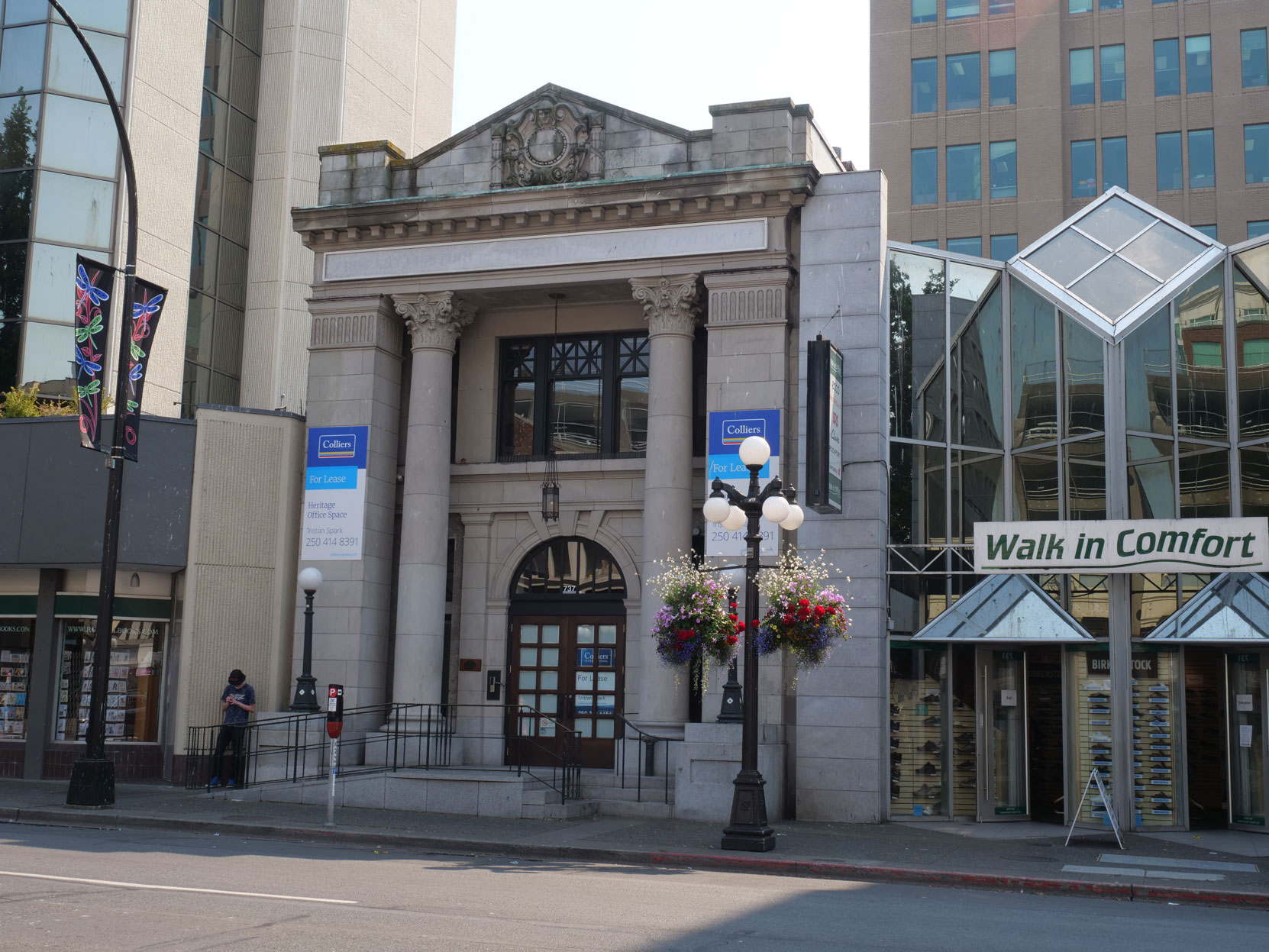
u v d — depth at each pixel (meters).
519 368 26.05
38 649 24.66
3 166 30.48
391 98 39.88
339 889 12.06
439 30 43.06
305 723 21.77
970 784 20.81
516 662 24.86
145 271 31.52
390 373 25.39
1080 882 14.09
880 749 20.53
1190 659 20.94
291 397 35.59
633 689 23.72
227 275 35.12
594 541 24.50
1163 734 20.05
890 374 22.08
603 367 25.44
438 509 24.22
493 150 24.48
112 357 30.44
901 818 20.69
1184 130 53.00
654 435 22.86
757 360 22.20
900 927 10.93
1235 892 13.53
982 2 55.66
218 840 16.72
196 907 10.65
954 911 12.11
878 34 56.66
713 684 21.58
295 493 25.36
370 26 38.88
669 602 18.39
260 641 24.59
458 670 24.89
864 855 16.06
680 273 22.98
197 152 33.62
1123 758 19.09
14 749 24.61
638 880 13.91
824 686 20.75
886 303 22.14
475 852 16.50
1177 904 13.47
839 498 20.97
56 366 29.80
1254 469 20.81
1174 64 53.56
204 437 24.70
